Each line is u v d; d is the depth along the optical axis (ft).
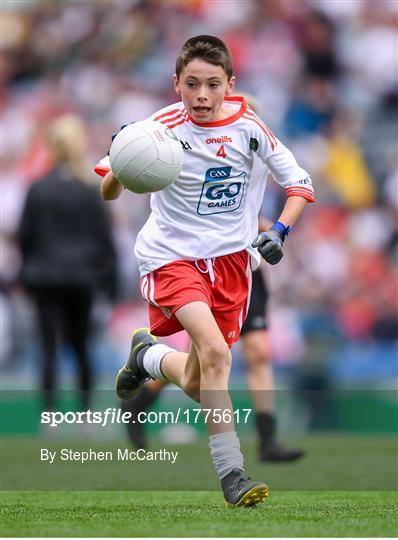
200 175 49.19
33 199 96.37
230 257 50.55
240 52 173.88
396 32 176.86
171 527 38.99
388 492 58.44
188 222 49.80
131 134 46.68
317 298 145.59
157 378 55.21
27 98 177.06
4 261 148.46
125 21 180.04
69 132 96.32
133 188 47.09
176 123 48.85
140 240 51.08
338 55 174.70
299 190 49.44
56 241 96.48
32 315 143.02
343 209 159.84
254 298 72.64
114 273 99.30
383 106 172.45
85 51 179.73
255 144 49.78
